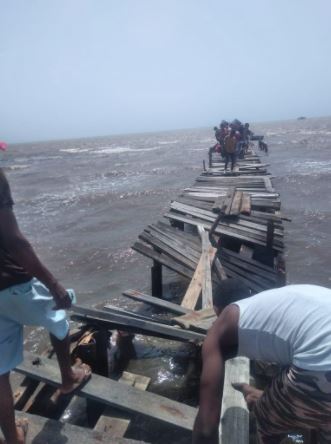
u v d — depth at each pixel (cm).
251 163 2002
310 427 232
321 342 202
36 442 300
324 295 220
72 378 345
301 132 10575
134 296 636
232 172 1705
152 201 2261
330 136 7881
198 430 201
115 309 584
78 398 505
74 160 6488
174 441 429
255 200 1193
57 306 278
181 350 623
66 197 2605
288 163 3775
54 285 271
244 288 260
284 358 214
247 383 332
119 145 12188
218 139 1962
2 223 249
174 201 1244
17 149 12875
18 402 401
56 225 1817
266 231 923
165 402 341
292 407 220
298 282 1023
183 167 4053
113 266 1203
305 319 210
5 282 265
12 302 269
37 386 424
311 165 3494
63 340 314
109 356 593
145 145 10744
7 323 274
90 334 542
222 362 216
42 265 263
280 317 214
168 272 1106
